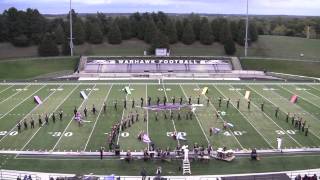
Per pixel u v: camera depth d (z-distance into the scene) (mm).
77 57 116062
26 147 50469
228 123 60469
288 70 110125
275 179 35344
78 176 40000
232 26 134750
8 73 103438
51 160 46500
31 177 40500
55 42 125438
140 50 128125
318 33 181875
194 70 110812
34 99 72000
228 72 108062
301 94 81250
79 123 59562
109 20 144500
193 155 47250
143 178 40125
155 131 56562
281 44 135750
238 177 35594
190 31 131000
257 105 71688
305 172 42844
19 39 125812
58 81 94500
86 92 81625
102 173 42844
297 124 59812
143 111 66688
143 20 135875
